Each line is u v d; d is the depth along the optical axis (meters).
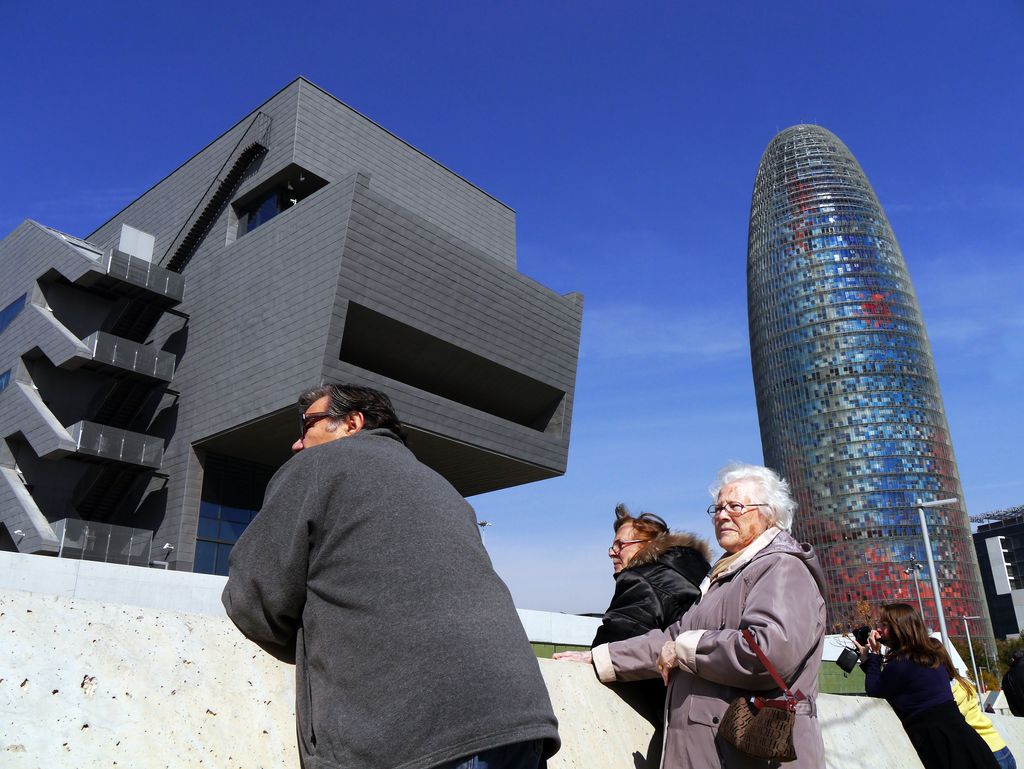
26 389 31.62
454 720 1.45
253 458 32.84
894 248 153.25
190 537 30.05
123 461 30.05
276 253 30.61
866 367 141.88
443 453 32.88
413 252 30.30
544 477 36.69
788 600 2.48
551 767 2.56
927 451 137.50
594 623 22.53
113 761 1.65
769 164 165.12
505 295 34.22
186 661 1.92
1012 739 6.52
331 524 1.67
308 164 33.62
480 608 1.59
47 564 15.44
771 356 151.88
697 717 2.58
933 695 4.58
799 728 2.45
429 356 32.16
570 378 37.25
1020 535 164.00
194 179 38.47
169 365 32.25
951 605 125.75
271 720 1.98
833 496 136.50
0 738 1.52
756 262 159.62
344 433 2.08
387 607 1.55
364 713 1.48
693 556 3.47
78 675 1.72
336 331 27.47
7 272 36.09
